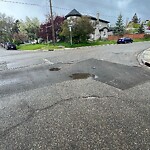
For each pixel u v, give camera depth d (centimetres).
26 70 895
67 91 545
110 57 1188
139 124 344
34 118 384
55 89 571
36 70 881
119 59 1105
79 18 2756
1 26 5850
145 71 785
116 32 5234
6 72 873
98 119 367
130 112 395
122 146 283
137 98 474
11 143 302
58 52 1666
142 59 1059
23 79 722
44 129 338
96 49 1778
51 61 1116
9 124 364
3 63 1158
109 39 4662
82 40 2897
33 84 643
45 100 482
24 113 411
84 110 410
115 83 612
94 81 643
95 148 280
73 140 302
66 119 372
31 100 489
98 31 4641
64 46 2562
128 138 302
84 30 2698
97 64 956
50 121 367
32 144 296
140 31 5331
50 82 656
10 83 674
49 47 2508
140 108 414
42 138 311
